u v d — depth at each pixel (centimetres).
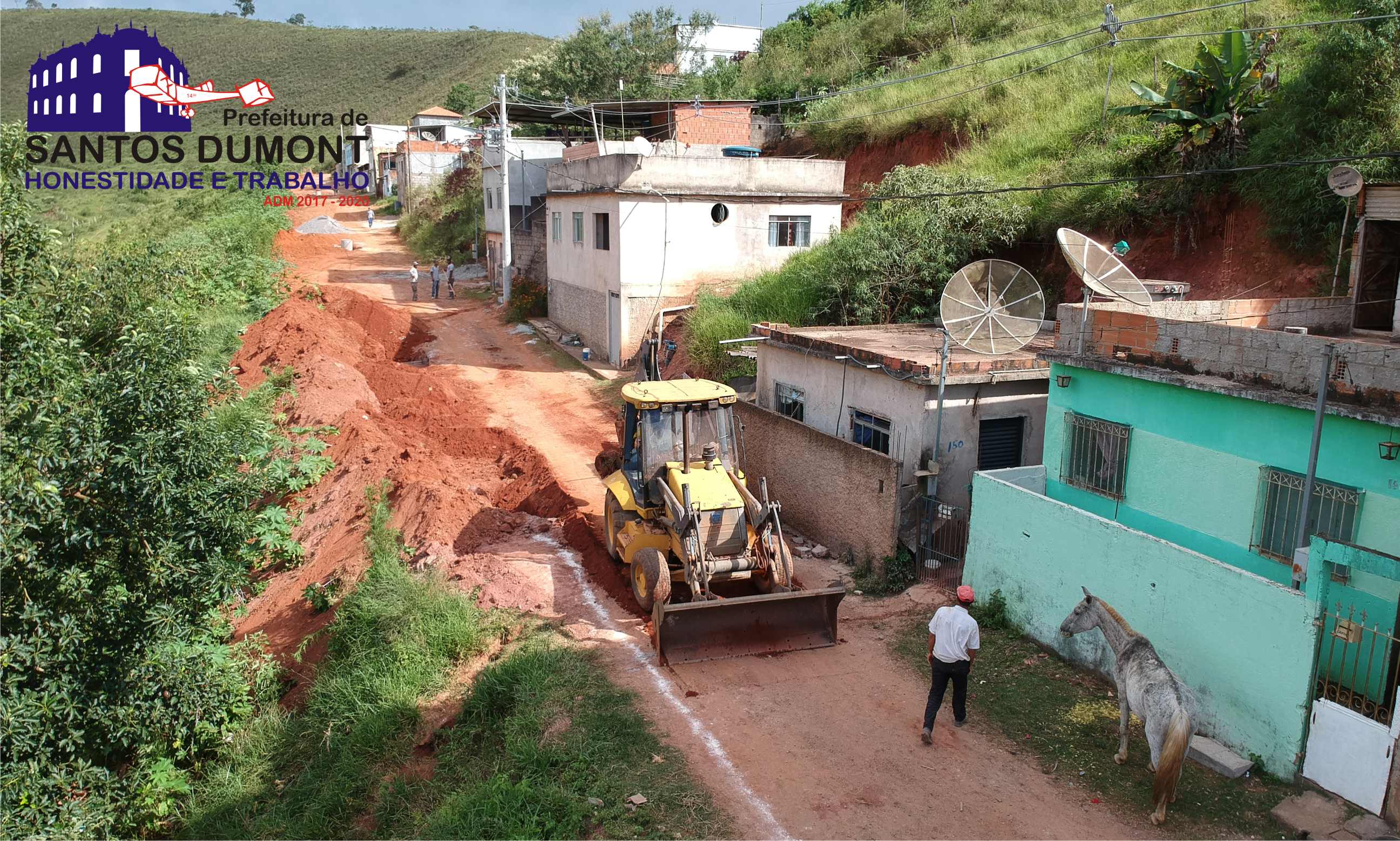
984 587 1173
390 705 998
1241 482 951
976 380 1303
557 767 851
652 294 2662
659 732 898
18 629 830
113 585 886
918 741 883
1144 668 796
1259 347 924
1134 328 1078
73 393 915
